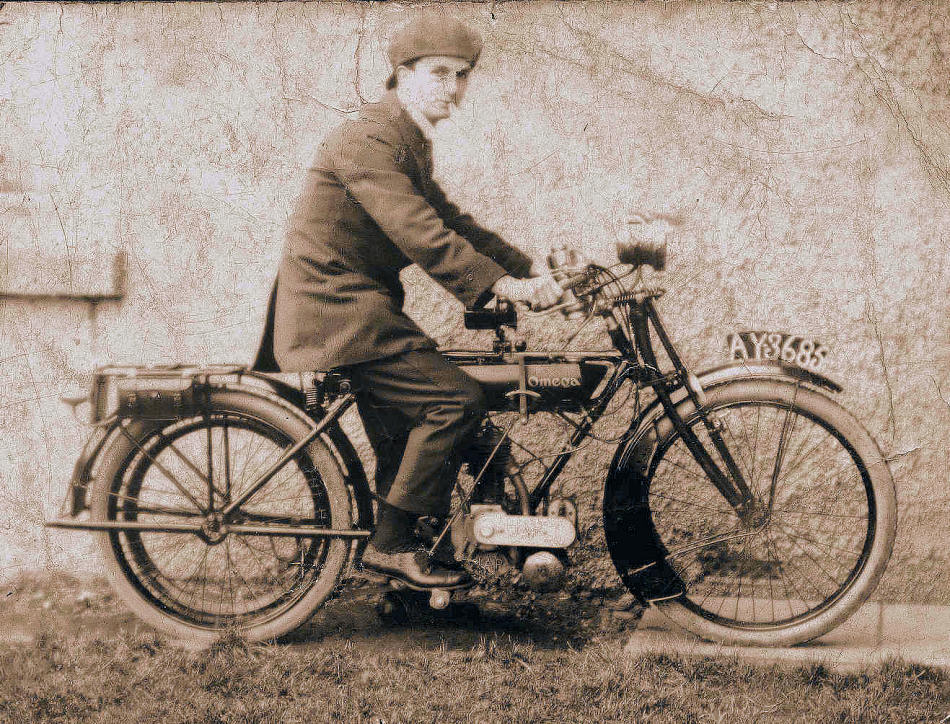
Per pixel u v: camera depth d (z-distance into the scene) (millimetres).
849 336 3443
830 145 3391
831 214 3412
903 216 3396
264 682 2926
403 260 2992
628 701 2801
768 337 3432
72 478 3115
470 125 3434
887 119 3373
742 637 3197
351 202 2881
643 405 3396
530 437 3479
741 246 3438
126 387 3029
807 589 3527
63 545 3627
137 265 3535
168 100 3475
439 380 2895
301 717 2752
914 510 3482
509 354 3053
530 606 3484
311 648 3176
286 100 3455
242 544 3533
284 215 3492
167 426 3129
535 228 3463
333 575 3166
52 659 3070
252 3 3434
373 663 3035
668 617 3236
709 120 3402
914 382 3439
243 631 3188
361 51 3426
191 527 3086
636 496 3160
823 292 3438
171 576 3561
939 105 3365
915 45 3352
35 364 3576
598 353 3059
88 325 3561
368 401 3051
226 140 3479
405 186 2842
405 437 3066
